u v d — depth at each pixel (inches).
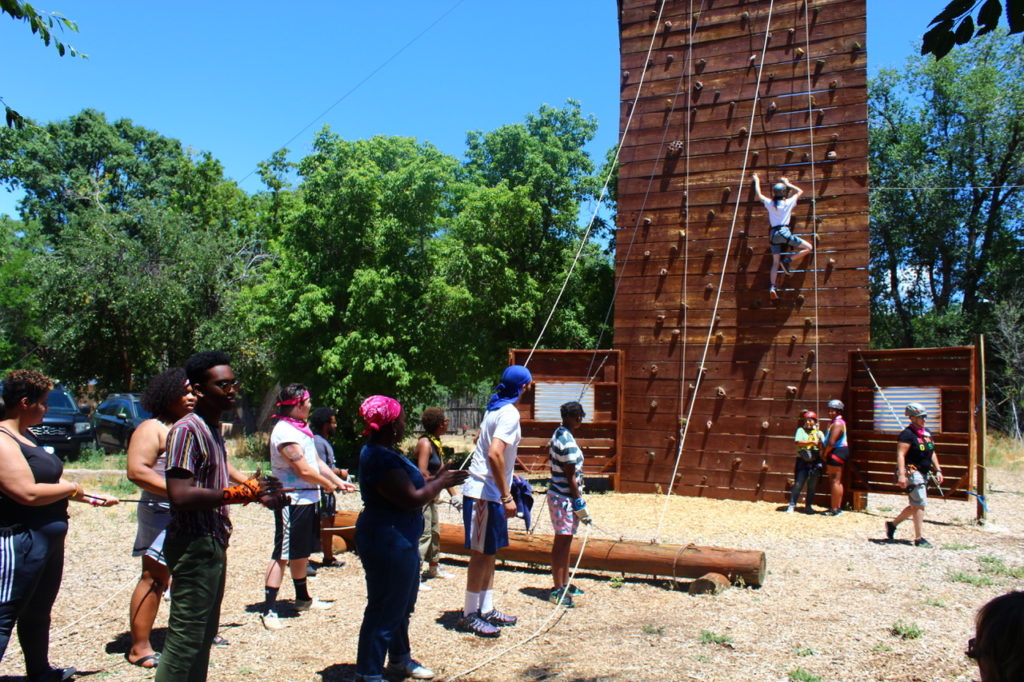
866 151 496.7
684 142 544.4
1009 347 1090.7
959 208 1250.6
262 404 1156.5
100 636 232.5
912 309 1363.2
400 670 200.2
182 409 198.5
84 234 1003.3
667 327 540.1
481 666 208.7
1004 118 1211.9
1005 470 762.8
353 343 747.4
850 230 497.4
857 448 482.0
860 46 503.2
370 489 181.9
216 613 157.1
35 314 1073.5
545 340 954.7
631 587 295.0
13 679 193.6
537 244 976.9
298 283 792.3
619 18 624.1
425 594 284.2
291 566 256.5
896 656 214.1
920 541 373.7
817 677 197.9
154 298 941.8
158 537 204.4
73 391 1055.6
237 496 151.7
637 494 530.6
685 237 539.2
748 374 515.8
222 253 1029.8
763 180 522.6
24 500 169.9
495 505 236.4
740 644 225.6
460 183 947.3
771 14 526.6
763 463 505.7
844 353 493.0
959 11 136.2
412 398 817.5
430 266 828.6
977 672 200.1
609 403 549.0
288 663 209.5
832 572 316.8
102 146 1670.8
